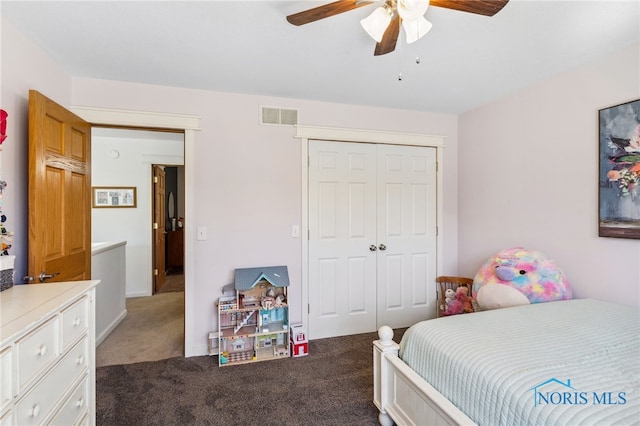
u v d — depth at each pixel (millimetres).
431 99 2859
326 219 2961
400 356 1642
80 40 1846
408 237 3227
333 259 2984
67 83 2270
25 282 1764
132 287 4438
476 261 3119
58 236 1885
